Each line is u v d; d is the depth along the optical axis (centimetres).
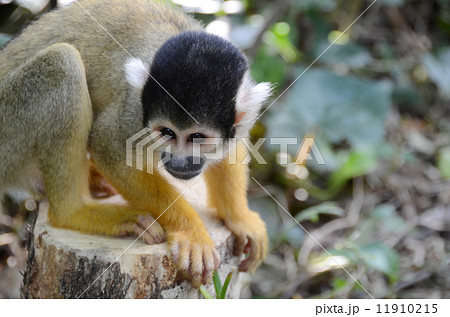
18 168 64
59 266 61
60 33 66
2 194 66
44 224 63
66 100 62
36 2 77
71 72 62
